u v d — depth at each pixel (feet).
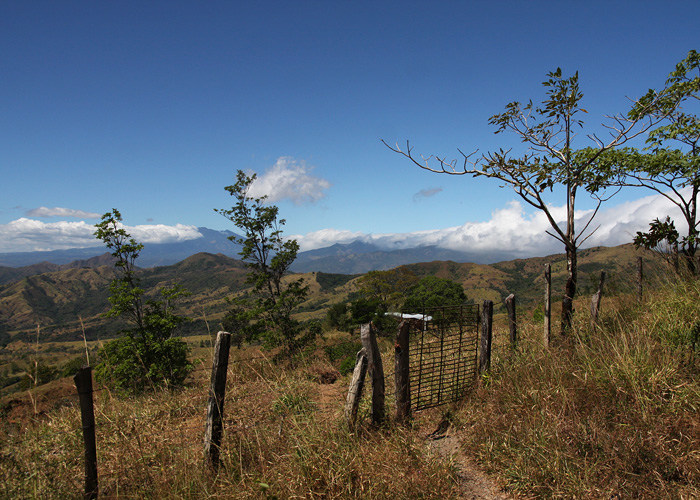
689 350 14.10
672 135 22.27
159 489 11.15
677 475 10.00
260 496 10.53
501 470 11.66
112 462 13.25
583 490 9.78
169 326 46.47
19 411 14.94
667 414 11.31
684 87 16.93
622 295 22.27
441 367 17.35
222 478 11.57
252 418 16.92
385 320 74.38
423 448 12.85
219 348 12.23
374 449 12.24
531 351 17.87
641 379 12.57
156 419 17.54
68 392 18.71
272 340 55.06
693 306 15.74
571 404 12.88
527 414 13.32
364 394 18.44
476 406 15.72
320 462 11.46
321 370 27.32
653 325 16.01
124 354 41.55
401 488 10.48
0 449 12.10
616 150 23.39
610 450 10.69
